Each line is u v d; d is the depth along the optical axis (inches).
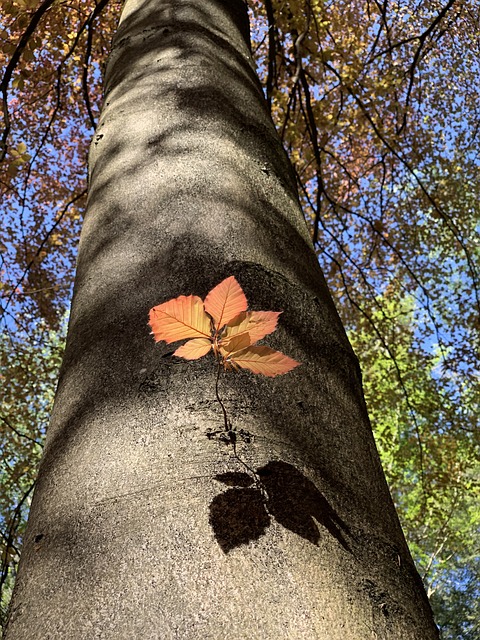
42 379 238.4
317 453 26.9
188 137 49.3
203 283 34.7
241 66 68.9
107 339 32.7
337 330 37.3
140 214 41.2
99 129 57.8
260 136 54.6
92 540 22.5
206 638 18.3
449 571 561.3
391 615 21.5
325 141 243.9
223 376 28.3
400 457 258.8
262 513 22.5
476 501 410.9
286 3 168.1
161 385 28.3
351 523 24.4
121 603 19.9
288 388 29.4
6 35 110.7
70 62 239.6
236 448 25.1
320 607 19.8
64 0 107.0
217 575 20.1
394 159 260.8
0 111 244.2
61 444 28.3
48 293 259.1
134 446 25.9
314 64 246.1
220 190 42.5
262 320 24.0
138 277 36.3
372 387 258.1
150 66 63.4
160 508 22.8
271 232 41.3
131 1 91.0
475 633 540.4
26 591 22.3
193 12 75.7
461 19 262.1
